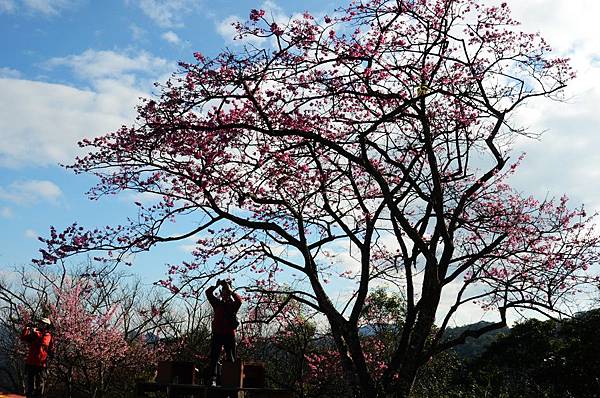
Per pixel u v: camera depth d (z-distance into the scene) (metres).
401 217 12.64
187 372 11.91
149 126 11.84
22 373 35.19
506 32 13.40
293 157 13.42
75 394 31.22
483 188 15.11
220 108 11.59
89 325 28.88
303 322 17.66
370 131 12.26
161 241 12.65
